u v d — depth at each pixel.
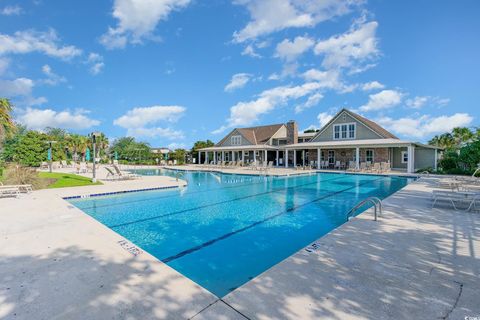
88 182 15.46
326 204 10.69
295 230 7.30
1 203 8.81
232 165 33.66
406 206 8.15
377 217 6.72
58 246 4.75
